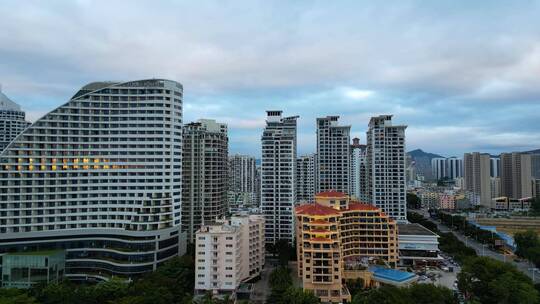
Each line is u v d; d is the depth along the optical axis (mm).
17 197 195500
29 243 194125
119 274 191000
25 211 196000
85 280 195750
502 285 156500
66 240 199625
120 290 160250
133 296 152375
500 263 176875
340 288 171875
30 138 199875
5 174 195125
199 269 178000
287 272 193250
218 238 177625
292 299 152750
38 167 199375
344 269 193000
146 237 196000
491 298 160875
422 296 150625
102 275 193750
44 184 199250
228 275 177125
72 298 153125
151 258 196125
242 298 178000
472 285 169250
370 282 188125
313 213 182250
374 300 146875
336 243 176750
